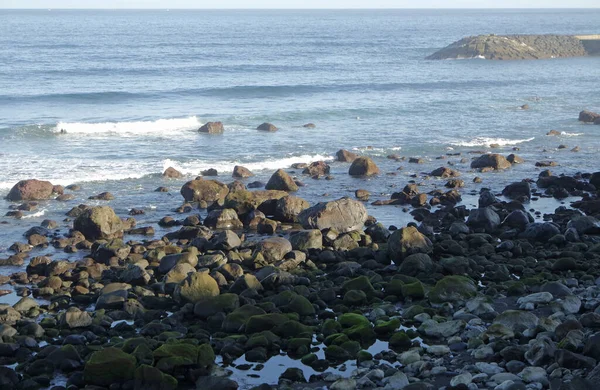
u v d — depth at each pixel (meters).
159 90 59.28
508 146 39.84
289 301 16.77
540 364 12.96
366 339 14.84
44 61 84.12
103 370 13.04
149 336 15.33
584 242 22.30
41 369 13.59
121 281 19.14
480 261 20.09
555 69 84.12
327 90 61.38
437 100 55.44
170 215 26.69
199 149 37.78
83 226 23.88
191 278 17.28
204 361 13.59
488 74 76.50
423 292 17.38
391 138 41.53
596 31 195.75
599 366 12.05
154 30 185.12
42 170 32.62
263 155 36.62
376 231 23.53
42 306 17.52
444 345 14.34
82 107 51.72
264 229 24.64
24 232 24.45
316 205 24.61
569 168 34.59
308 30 195.50
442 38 154.88
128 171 32.84
